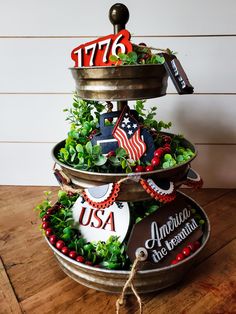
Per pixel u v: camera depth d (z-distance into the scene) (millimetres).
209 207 1059
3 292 699
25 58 1070
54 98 1116
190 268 725
